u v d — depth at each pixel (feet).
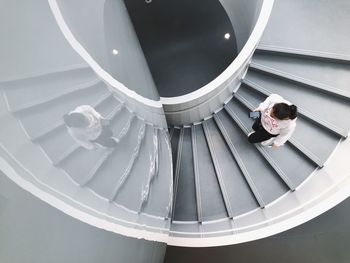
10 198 2.18
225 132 15.12
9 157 2.27
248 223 12.64
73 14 5.71
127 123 6.02
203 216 13.73
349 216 10.07
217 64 19.89
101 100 4.72
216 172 14.48
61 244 2.80
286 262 10.73
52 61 3.36
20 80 2.64
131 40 11.14
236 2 17.62
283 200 13.03
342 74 13.93
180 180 14.89
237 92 15.26
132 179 5.63
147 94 9.78
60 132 3.09
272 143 12.28
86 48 5.34
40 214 2.52
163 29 20.26
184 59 20.22
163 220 9.05
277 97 10.82
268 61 14.84
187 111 14.74
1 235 2.07
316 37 14.80
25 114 2.59
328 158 12.94
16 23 2.89
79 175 3.41
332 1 15.26
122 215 4.78
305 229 10.82
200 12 19.19
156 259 7.66
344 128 13.05
